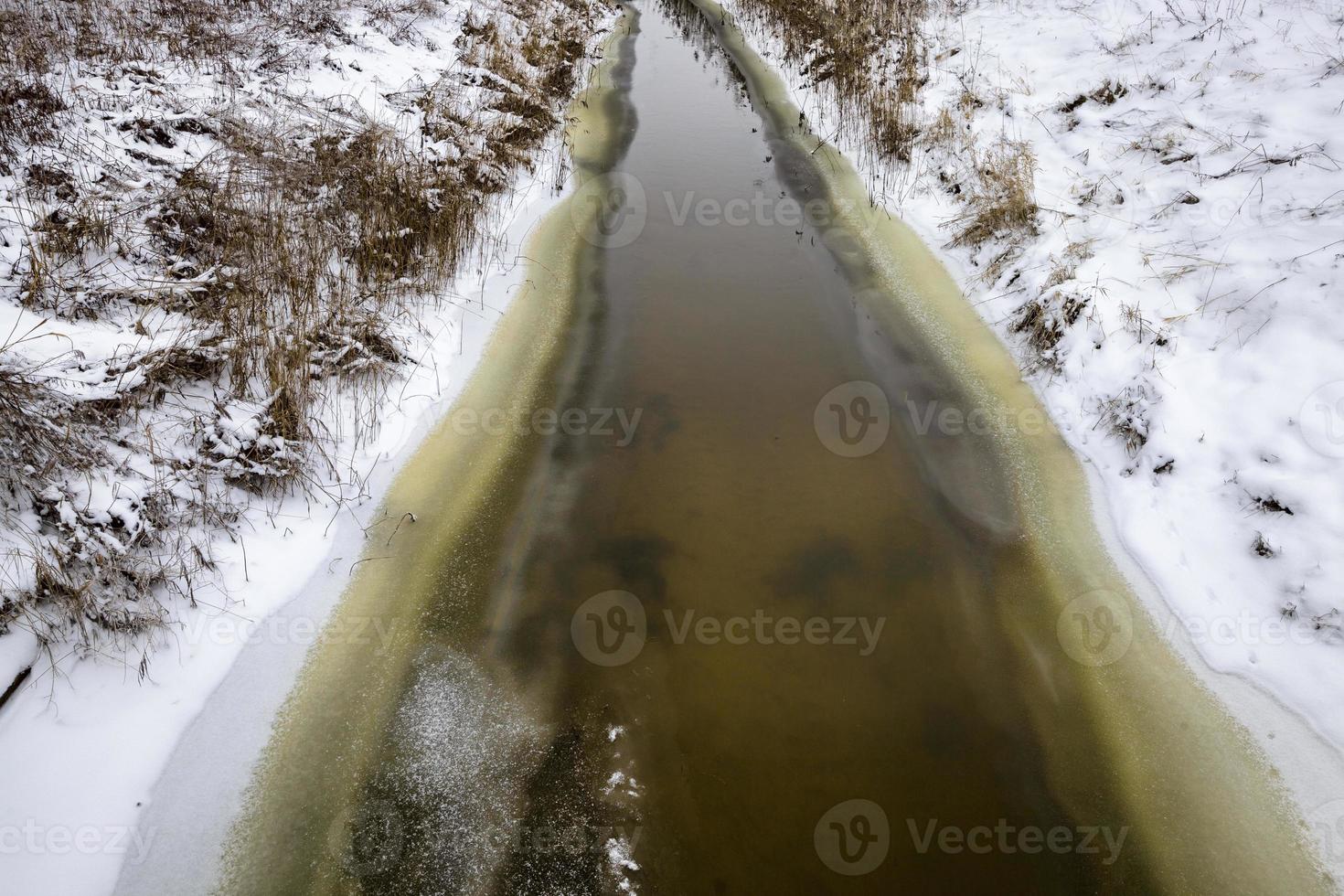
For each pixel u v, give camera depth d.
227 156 7.11
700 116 12.34
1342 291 5.23
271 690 3.97
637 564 4.89
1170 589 4.51
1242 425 4.95
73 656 3.79
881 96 11.12
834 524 5.18
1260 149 6.89
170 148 7.01
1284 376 5.02
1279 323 5.30
